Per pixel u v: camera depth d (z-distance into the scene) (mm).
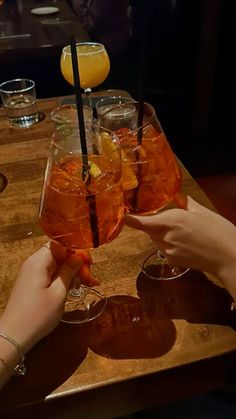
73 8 2037
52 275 452
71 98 988
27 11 1849
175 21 1966
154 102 2143
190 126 2047
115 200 434
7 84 979
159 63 2107
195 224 463
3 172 740
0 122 911
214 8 1787
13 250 575
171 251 478
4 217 637
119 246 579
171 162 499
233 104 2201
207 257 471
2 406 406
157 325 474
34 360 442
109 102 804
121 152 466
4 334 406
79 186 421
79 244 451
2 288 518
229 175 1027
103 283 526
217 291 511
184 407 707
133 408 450
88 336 464
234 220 881
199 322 475
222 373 461
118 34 1943
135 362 438
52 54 1464
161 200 496
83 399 422
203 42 1859
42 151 799
